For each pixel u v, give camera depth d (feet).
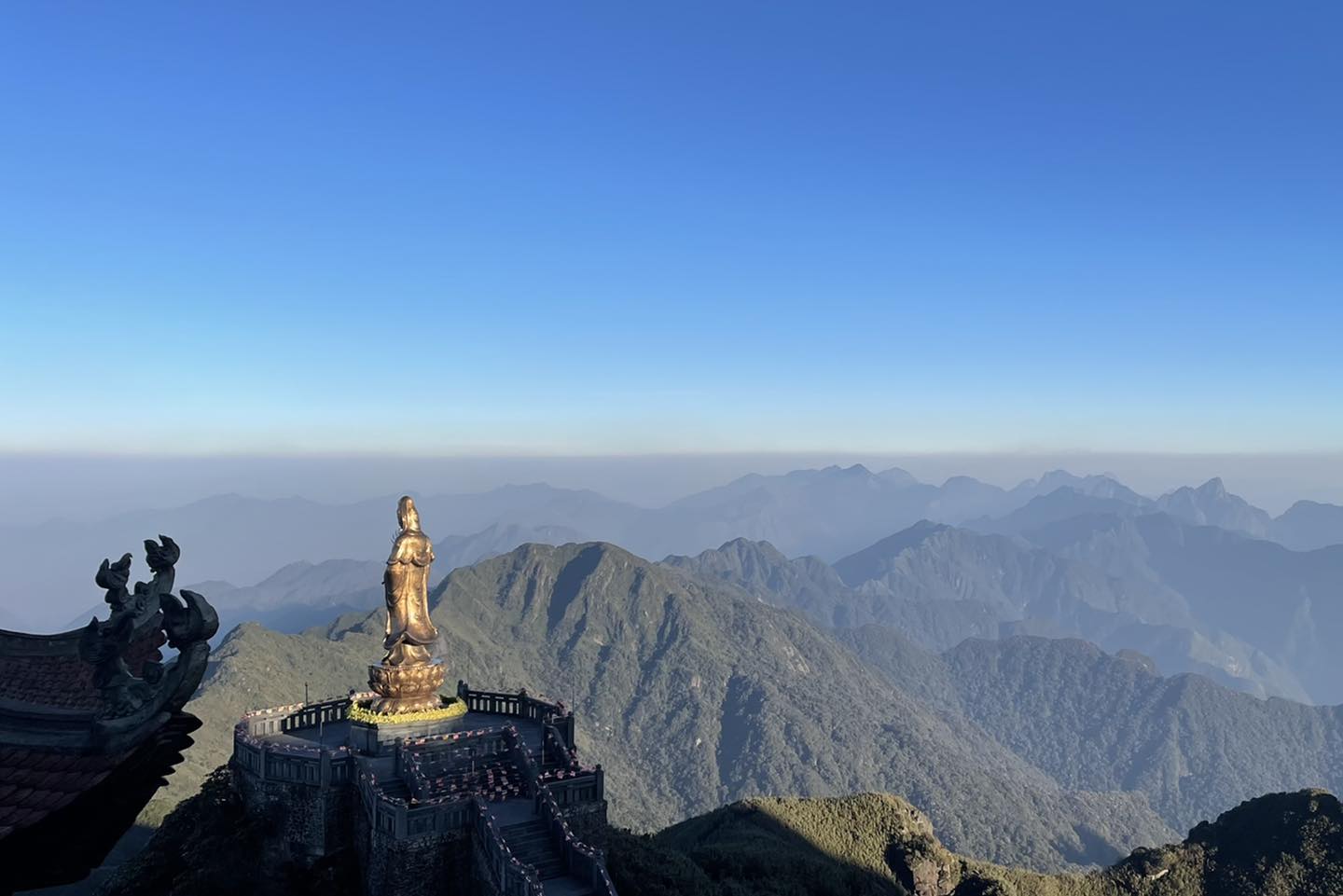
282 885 146.92
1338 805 450.30
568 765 163.84
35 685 61.93
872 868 392.47
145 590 55.67
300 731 176.45
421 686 168.35
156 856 160.97
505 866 132.36
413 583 171.22
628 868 176.55
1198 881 437.58
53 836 54.49
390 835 138.92
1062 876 439.22
